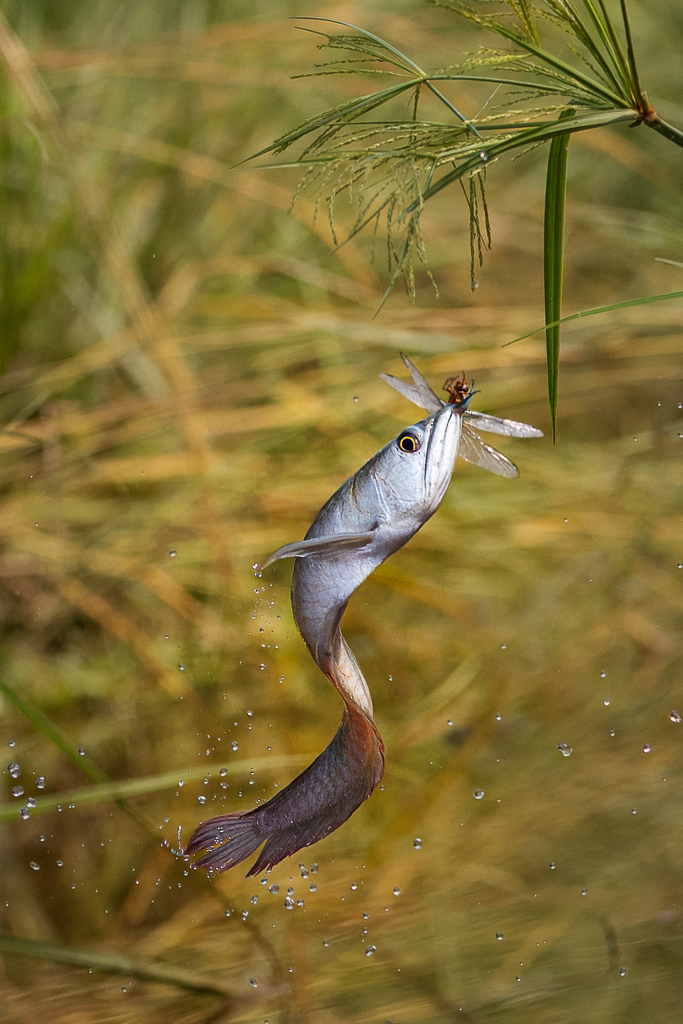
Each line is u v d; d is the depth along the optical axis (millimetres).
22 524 3430
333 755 2115
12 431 3484
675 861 2857
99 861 3014
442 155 2221
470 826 3092
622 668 3561
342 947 2697
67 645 3355
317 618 2090
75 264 3994
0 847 2959
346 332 4141
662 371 4184
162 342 3854
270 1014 2510
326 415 3910
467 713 3418
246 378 4094
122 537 3529
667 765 3172
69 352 3951
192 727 3264
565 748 2824
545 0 2244
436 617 3711
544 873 2900
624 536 3791
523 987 2520
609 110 2240
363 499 2090
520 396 4195
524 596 3725
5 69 3732
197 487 3631
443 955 2633
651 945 2576
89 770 2510
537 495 3891
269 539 3584
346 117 2240
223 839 2125
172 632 3406
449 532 3787
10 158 3803
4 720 3154
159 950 2729
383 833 3107
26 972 2693
